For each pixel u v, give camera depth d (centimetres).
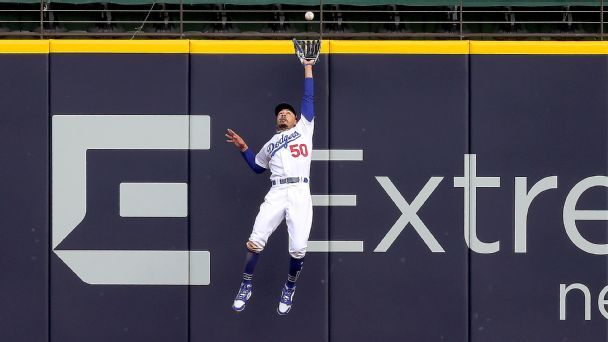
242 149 2969
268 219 2894
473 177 3077
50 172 3058
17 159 3050
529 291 3070
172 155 3072
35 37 3647
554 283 3072
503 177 3075
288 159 2909
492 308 3069
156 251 3064
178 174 3072
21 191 3050
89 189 3059
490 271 3072
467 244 3075
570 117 3077
